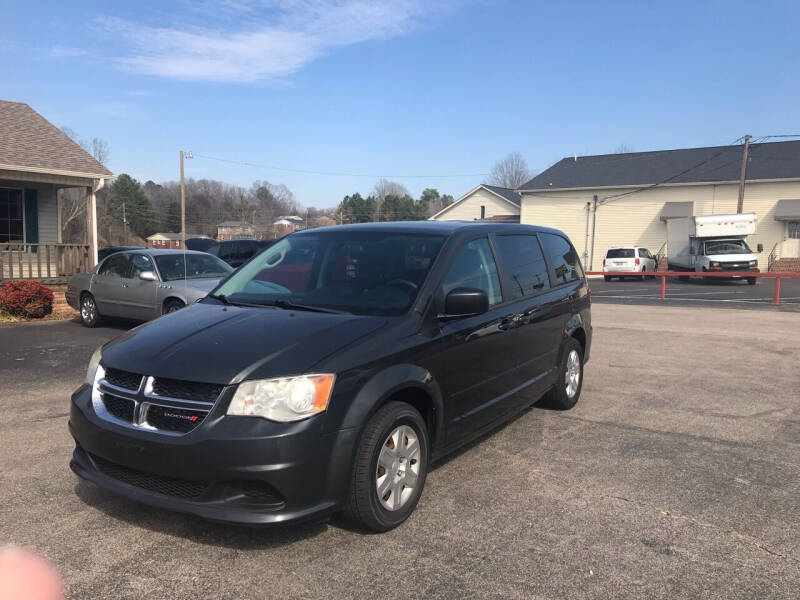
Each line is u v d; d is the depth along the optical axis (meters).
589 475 4.35
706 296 20.17
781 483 4.24
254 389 3.07
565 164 43.09
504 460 4.63
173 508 3.08
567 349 5.89
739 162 35.50
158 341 3.53
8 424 5.37
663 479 4.29
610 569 3.12
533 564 3.16
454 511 3.75
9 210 16.75
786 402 6.39
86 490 3.97
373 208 107.88
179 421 3.12
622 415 5.89
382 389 3.35
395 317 3.77
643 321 13.08
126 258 10.77
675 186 35.78
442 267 4.14
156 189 112.56
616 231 37.88
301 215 116.25
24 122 17.66
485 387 4.41
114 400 3.37
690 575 3.08
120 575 3.01
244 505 3.04
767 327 12.05
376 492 3.35
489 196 52.22
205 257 11.09
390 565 3.12
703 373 7.81
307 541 3.36
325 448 3.12
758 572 3.12
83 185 16.28
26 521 3.55
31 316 12.47
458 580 3.00
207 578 2.99
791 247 32.97
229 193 111.19
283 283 4.39
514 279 5.03
